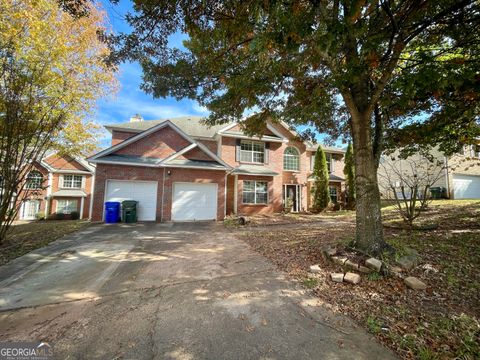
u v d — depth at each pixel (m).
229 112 6.77
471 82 3.49
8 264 4.88
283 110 6.89
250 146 16.20
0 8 6.86
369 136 4.59
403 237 5.70
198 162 12.66
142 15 3.88
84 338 2.44
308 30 2.77
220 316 2.86
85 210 20.34
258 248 6.15
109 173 11.20
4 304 3.20
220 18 3.67
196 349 2.27
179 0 3.43
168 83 5.92
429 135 6.22
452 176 16.47
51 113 7.67
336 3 3.43
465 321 2.55
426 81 3.14
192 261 5.11
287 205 16.30
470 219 7.14
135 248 6.27
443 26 4.02
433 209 9.80
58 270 4.55
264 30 3.12
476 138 6.55
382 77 4.09
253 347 2.29
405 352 2.18
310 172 18.23
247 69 5.12
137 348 2.28
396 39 3.67
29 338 2.45
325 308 3.02
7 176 6.26
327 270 4.22
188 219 12.17
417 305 2.96
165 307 3.10
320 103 5.92
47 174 19.11
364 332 2.50
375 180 4.59
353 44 3.64
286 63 4.61
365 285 3.56
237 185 14.98
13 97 6.17
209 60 5.31
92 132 14.00
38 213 18.45
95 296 3.44
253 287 3.70
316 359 2.12
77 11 4.04
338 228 8.73
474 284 3.32
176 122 18.20
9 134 6.15
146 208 11.72
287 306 3.09
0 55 6.15
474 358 2.06
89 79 11.09
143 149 12.59
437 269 3.83
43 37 7.68
